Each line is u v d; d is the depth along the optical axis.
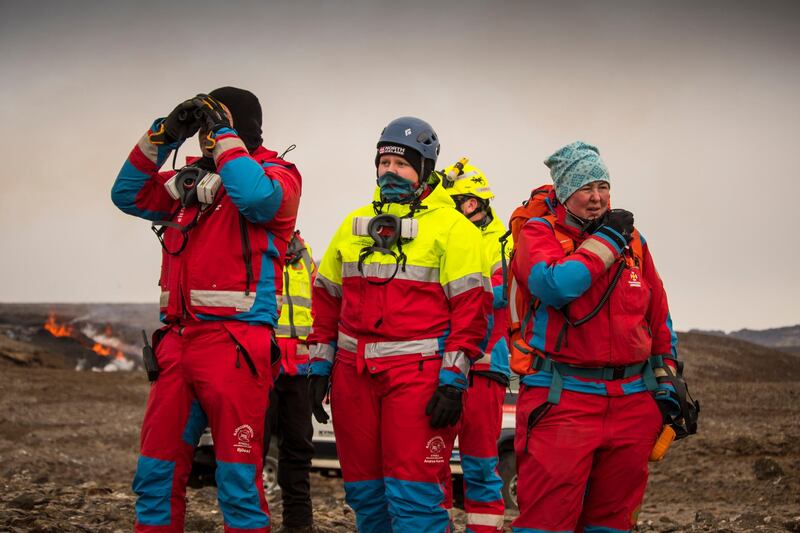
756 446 15.23
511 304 4.64
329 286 5.07
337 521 8.34
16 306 62.50
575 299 4.38
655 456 4.57
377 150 4.99
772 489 12.19
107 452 16.23
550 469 4.38
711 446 15.27
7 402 22.06
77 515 7.83
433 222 4.82
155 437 4.72
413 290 4.75
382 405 4.80
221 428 4.66
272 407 7.46
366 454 4.90
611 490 4.50
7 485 9.80
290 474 7.01
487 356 6.16
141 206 5.04
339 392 4.94
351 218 5.00
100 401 23.25
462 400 4.69
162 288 4.90
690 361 29.73
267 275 4.79
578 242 4.50
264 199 4.61
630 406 4.43
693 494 12.30
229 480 4.66
